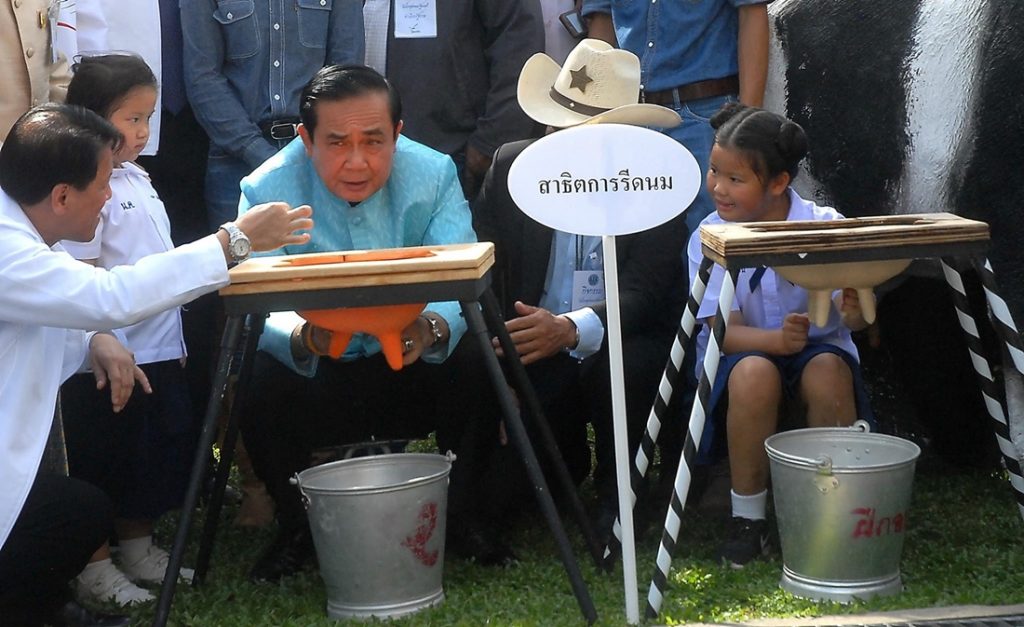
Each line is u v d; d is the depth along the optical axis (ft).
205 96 15.85
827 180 15.23
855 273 11.13
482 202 14.34
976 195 13.76
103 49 15.58
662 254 13.62
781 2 15.80
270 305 10.38
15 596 10.25
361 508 11.00
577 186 10.61
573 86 13.37
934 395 15.78
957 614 10.58
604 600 11.46
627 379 13.19
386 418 13.47
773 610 10.95
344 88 12.04
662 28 15.75
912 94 14.32
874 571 11.30
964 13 13.89
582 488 15.24
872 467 10.98
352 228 12.72
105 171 10.18
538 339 12.78
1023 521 11.91
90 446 12.69
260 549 13.71
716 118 13.80
